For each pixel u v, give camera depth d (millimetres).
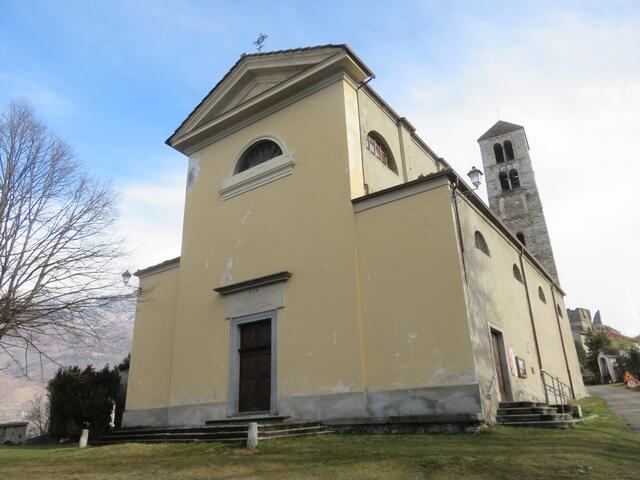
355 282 12125
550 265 29031
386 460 7305
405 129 17438
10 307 12234
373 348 11438
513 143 33281
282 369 12672
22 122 14617
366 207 12641
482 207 13688
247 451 8688
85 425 18078
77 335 13281
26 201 13836
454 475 6289
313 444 9133
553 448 7633
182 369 15094
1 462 9391
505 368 12781
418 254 11492
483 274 12641
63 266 13367
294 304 13070
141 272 18281
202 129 17312
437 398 10273
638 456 7398
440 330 10695
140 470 7859
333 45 14273
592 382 41500
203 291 15547
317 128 14391
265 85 16391
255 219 14984
